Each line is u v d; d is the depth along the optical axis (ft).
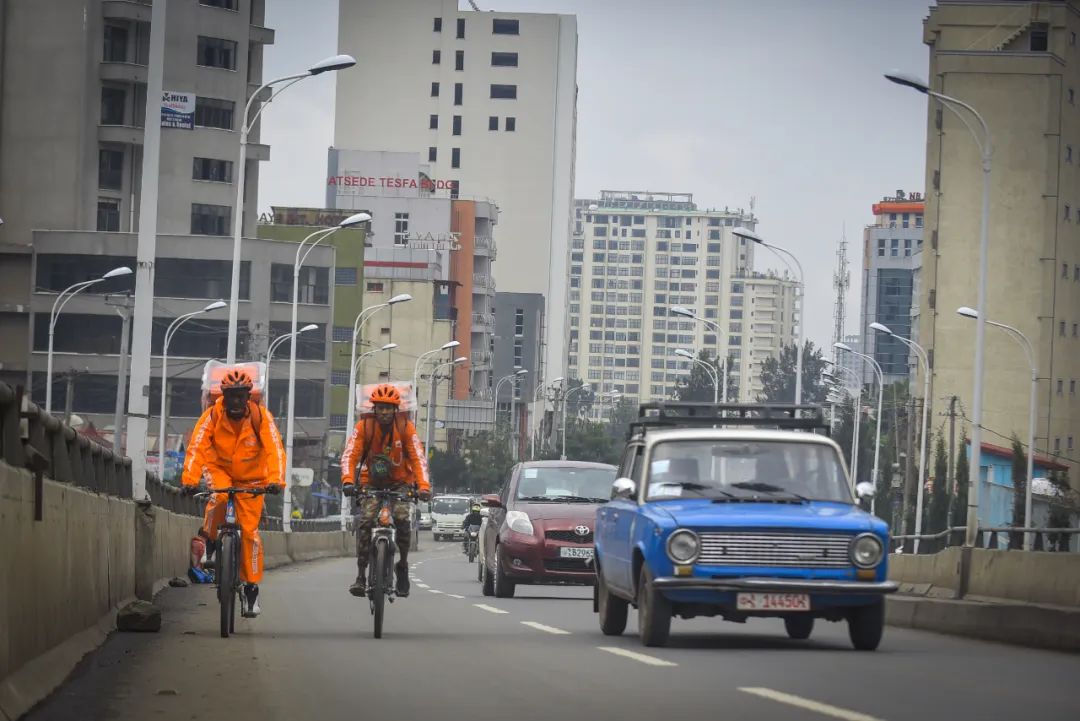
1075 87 608.19
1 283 546.26
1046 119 591.37
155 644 76.84
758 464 83.92
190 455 81.82
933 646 84.84
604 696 56.24
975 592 121.49
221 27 567.18
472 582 191.21
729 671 65.67
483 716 50.60
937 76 602.03
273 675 63.10
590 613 114.42
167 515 137.39
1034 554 111.24
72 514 67.92
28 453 56.44
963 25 604.90
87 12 542.16
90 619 75.10
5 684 48.93
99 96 548.31
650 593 78.69
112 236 547.49
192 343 560.61
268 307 571.69
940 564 136.05
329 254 583.99
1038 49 601.62
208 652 72.90
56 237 543.39
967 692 58.44
